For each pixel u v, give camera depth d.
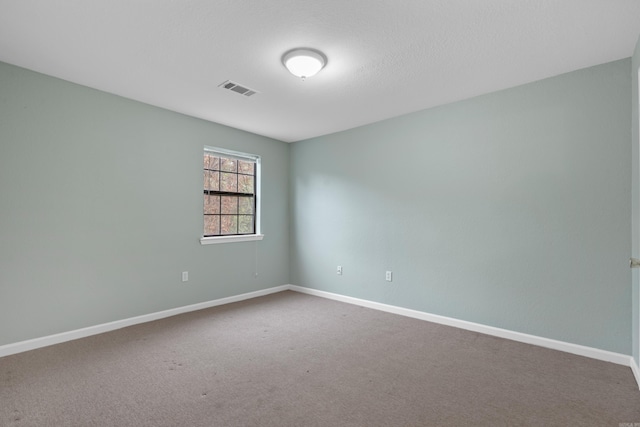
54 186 2.71
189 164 3.67
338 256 4.24
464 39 2.09
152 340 2.81
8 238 2.48
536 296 2.73
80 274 2.85
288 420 1.72
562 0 1.71
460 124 3.16
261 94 3.02
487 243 2.99
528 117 2.76
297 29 1.98
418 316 3.45
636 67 2.14
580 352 2.51
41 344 2.62
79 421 1.69
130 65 2.47
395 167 3.67
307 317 3.49
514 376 2.19
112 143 3.05
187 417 1.74
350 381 2.13
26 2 1.73
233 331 3.05
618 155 2.37
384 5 1.76
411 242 3.53
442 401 1.90
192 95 3.06
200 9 1.79
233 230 4.24
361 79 2.69
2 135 2.46
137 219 3.23
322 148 4.46
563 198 2.60
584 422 1.70
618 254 2.37
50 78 2.68
